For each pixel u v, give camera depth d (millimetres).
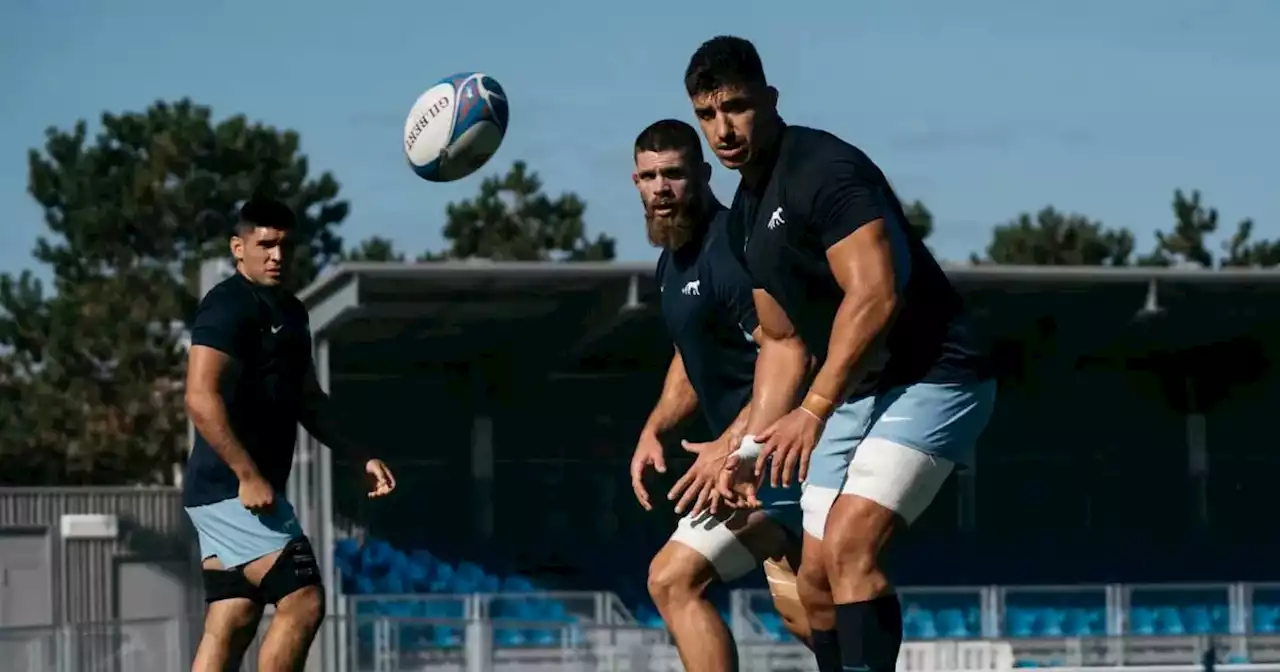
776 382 6574
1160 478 29906
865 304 5703
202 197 63969
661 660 17281
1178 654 19734
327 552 21375
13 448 54219
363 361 27375
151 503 27406
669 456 28859
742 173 6094
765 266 6117
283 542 8836
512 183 71562
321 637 16891
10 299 58094
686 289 7391
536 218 71688
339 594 21578
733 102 5879
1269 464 29984
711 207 7344
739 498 6254
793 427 5766
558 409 28500
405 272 20703
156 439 54281
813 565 6410
